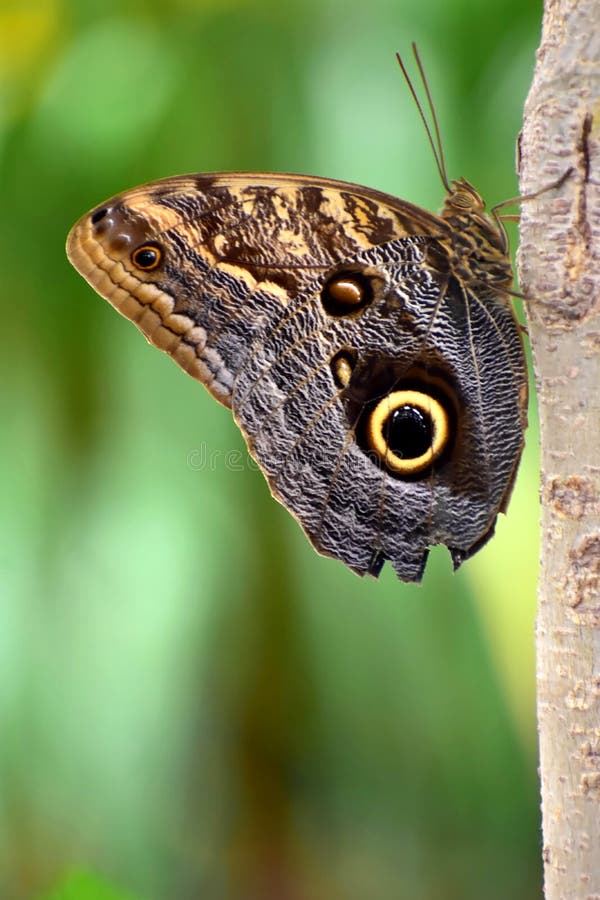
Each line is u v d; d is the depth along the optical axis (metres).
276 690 1.24
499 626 1.21
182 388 1.24
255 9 1.25
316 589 1.24
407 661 1.24
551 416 1.09
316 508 1.15
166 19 1.26
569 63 1.08
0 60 1.26
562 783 1.08
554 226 1.08
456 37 1.25
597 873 1.08
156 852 1.23
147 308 1.14
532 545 1.21
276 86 1.25
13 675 1.23
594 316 1.08
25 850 1.23
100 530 1.24
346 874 1.26
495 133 1.25
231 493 1.24
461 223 1.15
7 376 1.25
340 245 1.14
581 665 1.08
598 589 1.08
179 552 1.23
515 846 1.25
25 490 1.24
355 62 1.25
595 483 1.08
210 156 1.25
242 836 1.25
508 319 1.15
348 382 1.15
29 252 1.25
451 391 1.15
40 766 1.23
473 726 1.24
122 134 1.25
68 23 1.26
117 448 1.24
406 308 1.15
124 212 1.14
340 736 1.24
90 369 1.25
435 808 1.25
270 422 1.15
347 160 1.24
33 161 1.25
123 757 1.23
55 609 1.23
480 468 1.15
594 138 1.08
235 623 1.24
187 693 1.23
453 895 1.25
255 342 1.15
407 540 1.15
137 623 1.23
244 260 1.14
